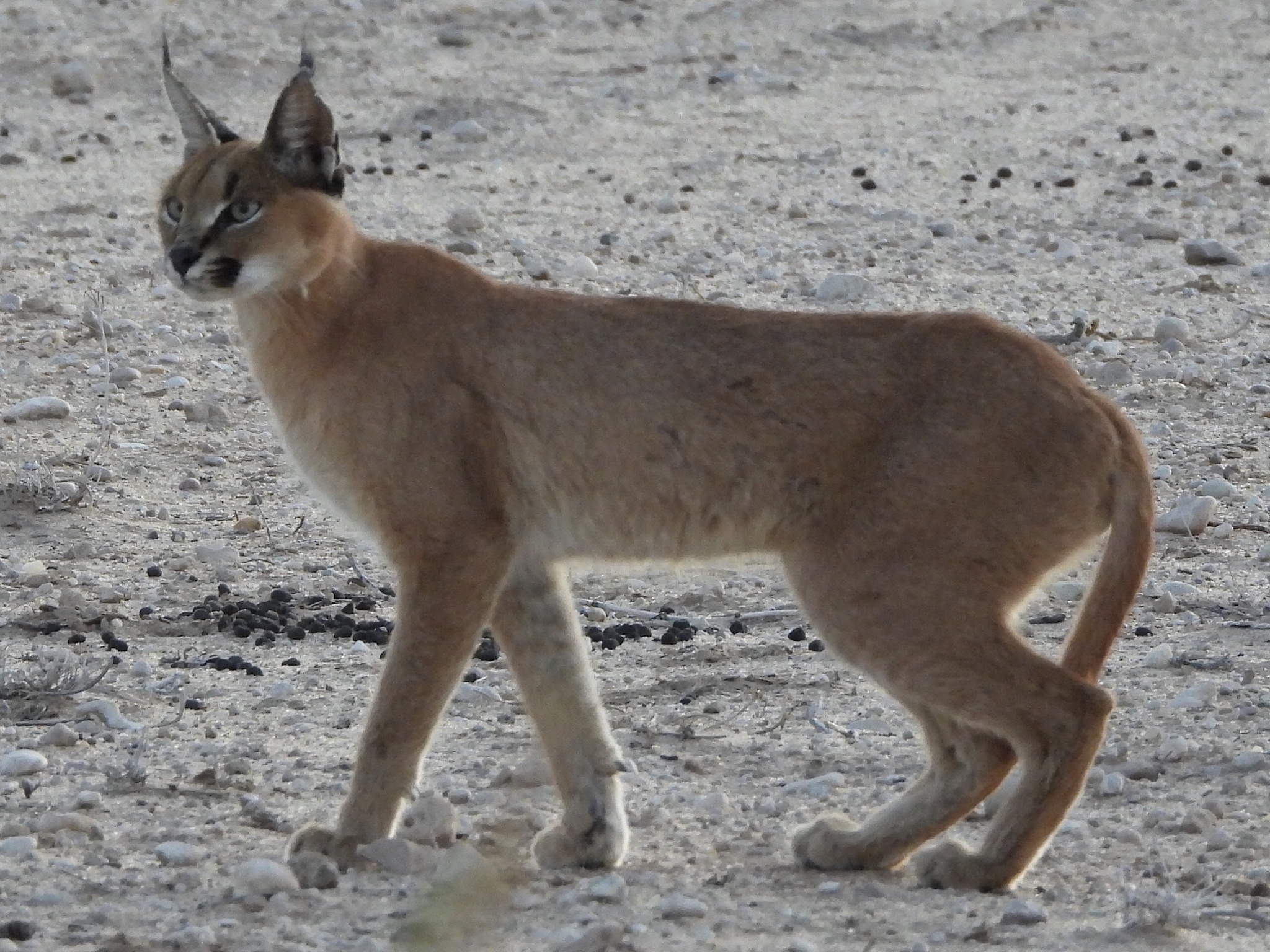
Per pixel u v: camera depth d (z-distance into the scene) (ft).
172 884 51.93
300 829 55.57
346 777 62.69
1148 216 142.20
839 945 47.85
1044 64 189.78
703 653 76.18
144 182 148.36
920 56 191.31
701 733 68.08
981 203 145.79
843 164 156.35
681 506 56.49
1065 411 54.13
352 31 190.60
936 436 53.98
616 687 72.49
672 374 56.13
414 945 40.93
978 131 166.50
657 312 57.16
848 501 54.70
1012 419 53.88
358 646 76.33
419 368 56.18
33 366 108.47
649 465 56.24
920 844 55.77
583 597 82.94
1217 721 67.31
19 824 55.57
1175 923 49.60
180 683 71.72
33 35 182.50
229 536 88.84
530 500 57.16
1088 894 53.36
